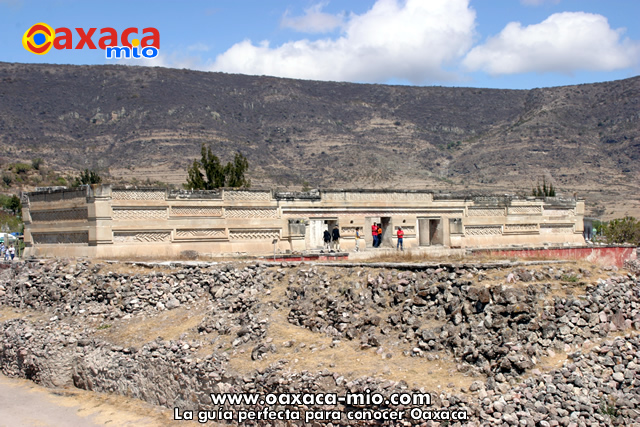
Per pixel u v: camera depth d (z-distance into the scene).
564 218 45.25
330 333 20.23
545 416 15.41
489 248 37.44
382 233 40.12
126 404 20.83
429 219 40.69
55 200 34.44
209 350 20.48
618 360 17.17
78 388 22.88
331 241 38.97
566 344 17.88
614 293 19.59
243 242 34.84
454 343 17.92
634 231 60.78
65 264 29.61
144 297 25.64
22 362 24.48
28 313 28.48
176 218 33.00
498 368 16.92
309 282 22.92
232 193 34.66
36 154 130.12
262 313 22.14
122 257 30.88
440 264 20.89
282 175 131.88
